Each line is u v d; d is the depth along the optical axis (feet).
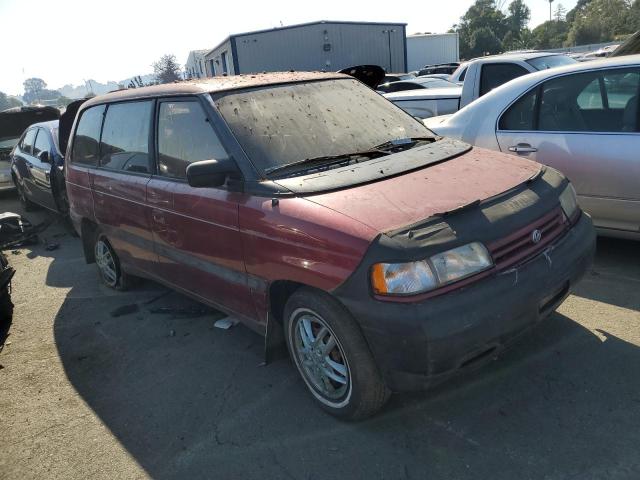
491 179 9.87
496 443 8.62
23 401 11.62
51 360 13.32
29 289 18.67
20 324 15.67
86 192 16.16
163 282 14.08
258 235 9.74
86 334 14.55
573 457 8.13
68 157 17.74
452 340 7.81
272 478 8.55
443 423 9.23
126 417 10.63
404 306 7.85
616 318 11.75
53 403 11.43
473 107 16.83
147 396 11.26
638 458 7.96
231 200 10.34
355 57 90.58
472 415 9.33
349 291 8.29
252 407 10.39
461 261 8.11
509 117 15.78
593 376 9.91
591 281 13.65
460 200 8.97
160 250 13.23
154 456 9.44
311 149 10.86
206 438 9.71
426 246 7.95
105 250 17.10
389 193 9.20
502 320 8.19
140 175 13.41
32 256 22.93
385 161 10.54
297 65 87.40
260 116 11.25
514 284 8.42
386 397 9.09
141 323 14.74
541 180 10.14
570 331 11.42
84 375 12.44
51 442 10.14
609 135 13.65
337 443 9.11
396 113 13.12
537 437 8.63
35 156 27.68
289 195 9.46
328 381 9.67
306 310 9.39
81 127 17.06
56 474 9.30
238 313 11.32
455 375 8.33
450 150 11.41
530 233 8.95
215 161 10.18
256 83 12.11
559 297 9.28
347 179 9.71
